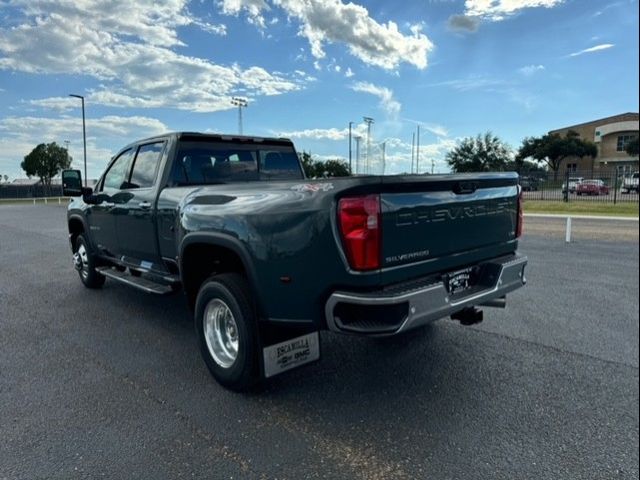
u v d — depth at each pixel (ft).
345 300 8.96
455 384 11.58
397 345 14.23
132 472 8.27
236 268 12.09
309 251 9.31
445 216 10.32
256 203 10.22
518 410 10.27
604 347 13.83
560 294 19.94
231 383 11.13
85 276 21.80
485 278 11.68
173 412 10.36
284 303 9.91
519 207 12.90
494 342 14.35
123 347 14.37
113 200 17.19
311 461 8.55
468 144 158.51
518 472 8.17
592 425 9.61
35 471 8.31
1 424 9.89
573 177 99.81
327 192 9.06
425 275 10.03
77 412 10.37
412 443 9.09
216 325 11.75
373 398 10.94
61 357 13.58
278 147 17.69
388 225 9.11
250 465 8.45
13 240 41.63
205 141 15.47
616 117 204.64
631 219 51.78
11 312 18.19
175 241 13.52
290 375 12.22
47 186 176.76
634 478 7.96
